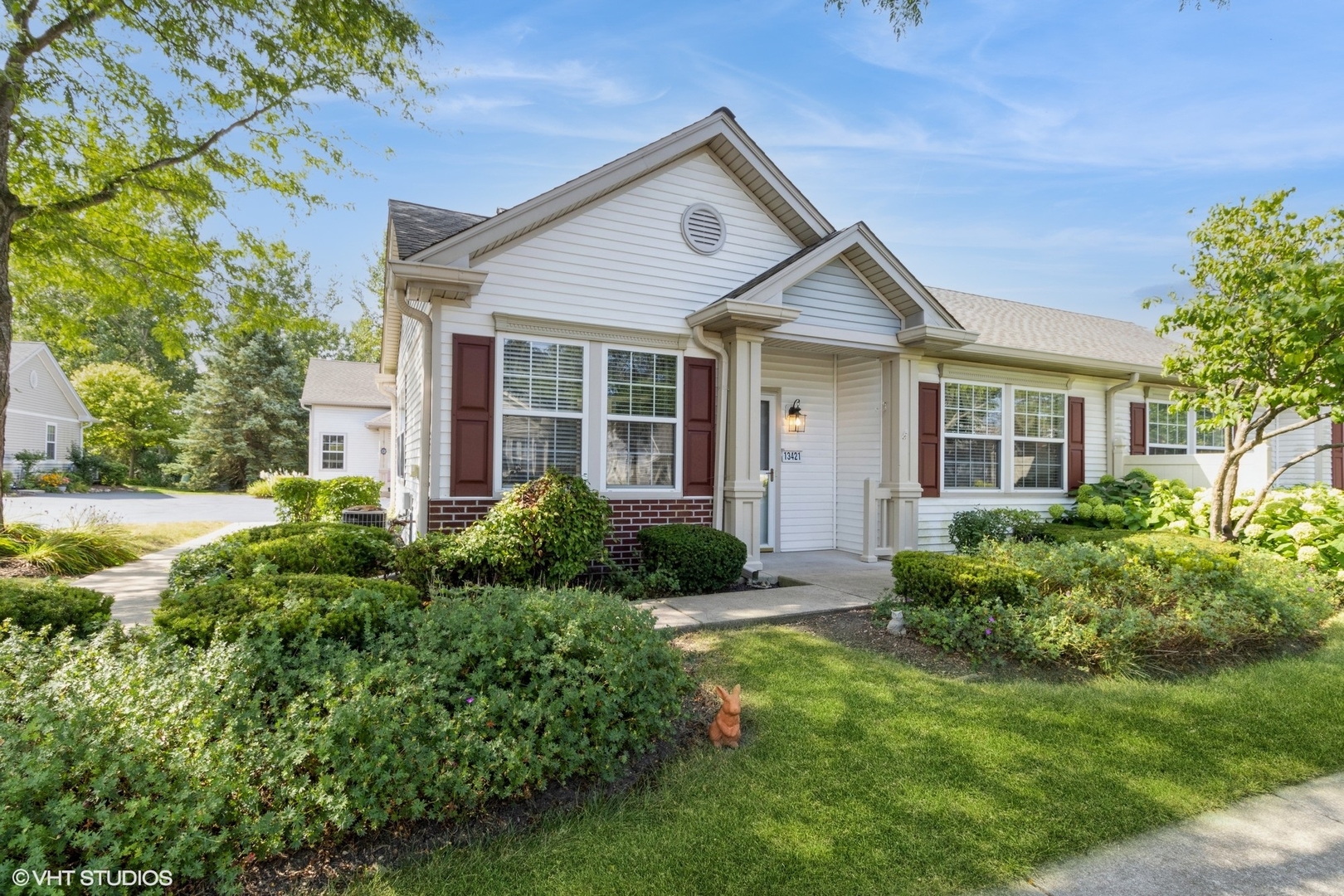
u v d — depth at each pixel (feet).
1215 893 7.36
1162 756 10.52
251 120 27.37
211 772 7.32
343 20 24.00
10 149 24.64
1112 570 18.07
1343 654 16.08
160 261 29.81
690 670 14.05
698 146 25.84
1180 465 34.32
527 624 10.77
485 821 8.41
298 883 7.20
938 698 12.67
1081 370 35.29
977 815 8.76
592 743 9.51
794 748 10.50
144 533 33.63
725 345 25.72
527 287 22.95
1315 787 9.80
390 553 19.89
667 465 25.23
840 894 7.18
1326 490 29.45
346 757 7.96
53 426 84.53
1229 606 16.60
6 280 23.20
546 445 23.31
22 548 23.53
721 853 7.83
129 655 9.67
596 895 7.07
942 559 17.88
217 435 88.94
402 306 21.17
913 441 29.40
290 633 10.52
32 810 6.64
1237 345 23.07
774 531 31.24
